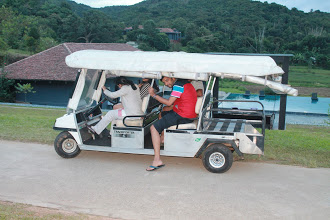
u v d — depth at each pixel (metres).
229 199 4.23
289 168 5.41
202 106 5.09
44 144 6.69
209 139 5.08
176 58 5.05
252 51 85.88
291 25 102.25
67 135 5.77
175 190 4.51
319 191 4.49
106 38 88.69
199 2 149.88
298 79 52.16
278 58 9.95
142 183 4.76
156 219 3.68
